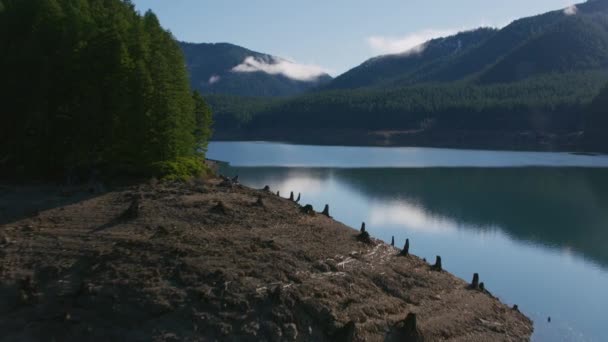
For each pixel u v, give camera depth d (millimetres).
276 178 114438
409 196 94500
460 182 114062
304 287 33000
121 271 32406
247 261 35125
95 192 51438
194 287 31438
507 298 45781
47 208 45156
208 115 92625
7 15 64125
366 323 31906
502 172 134250
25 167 59750
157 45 69938
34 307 29953
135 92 59781
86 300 30078
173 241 36594
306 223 45938
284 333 29594
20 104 59469
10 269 33000
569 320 41344
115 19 67312
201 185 56188
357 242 43562
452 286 40531
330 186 104500
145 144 60906
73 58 60125
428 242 63188
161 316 29359
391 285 37281
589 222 75875
